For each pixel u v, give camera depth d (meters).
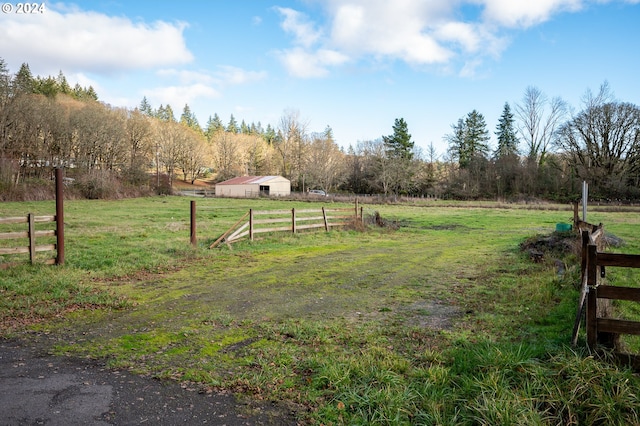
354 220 21.39
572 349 4.82
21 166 51.28
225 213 31.25
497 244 16.92
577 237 12.71
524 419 3.57
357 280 9.90
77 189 47.25
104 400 4.05
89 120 61.16
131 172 60.75
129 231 18.27
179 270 10.87
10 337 5.81
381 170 62.75
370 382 4.41
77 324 6.44
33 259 10.12
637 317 6.56
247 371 4.77
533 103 55.94
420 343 5.68
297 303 7.82
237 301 7.92
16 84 52.69
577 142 50.41
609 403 3.72
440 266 11.78
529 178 54.62
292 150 79.94
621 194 46.59
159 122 90.50
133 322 6.58
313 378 4.54
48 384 4.38
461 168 64.88
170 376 4.62
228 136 96.88
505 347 5.09
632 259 4.60
